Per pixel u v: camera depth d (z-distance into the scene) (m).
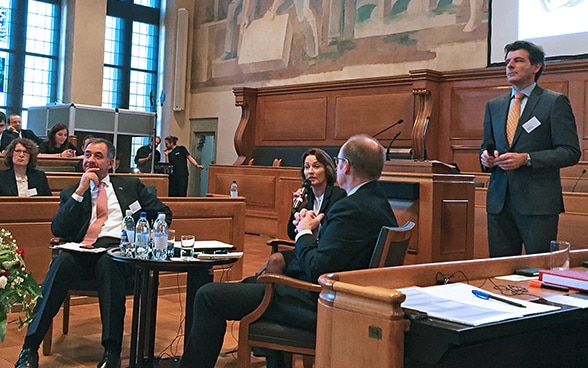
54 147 7.41
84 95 11.77
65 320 3.78
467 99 8.05
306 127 9.90
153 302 3.06
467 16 8.60
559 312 1.66
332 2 10.24
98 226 3.53
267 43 11.29
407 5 9.27
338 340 1.63
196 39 12.79
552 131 2.89
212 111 12.41
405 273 1.95
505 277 2.24
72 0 11.80
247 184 9.73
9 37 11.58
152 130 10.06
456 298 1.75
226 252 3.12
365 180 2.44
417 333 1.51
